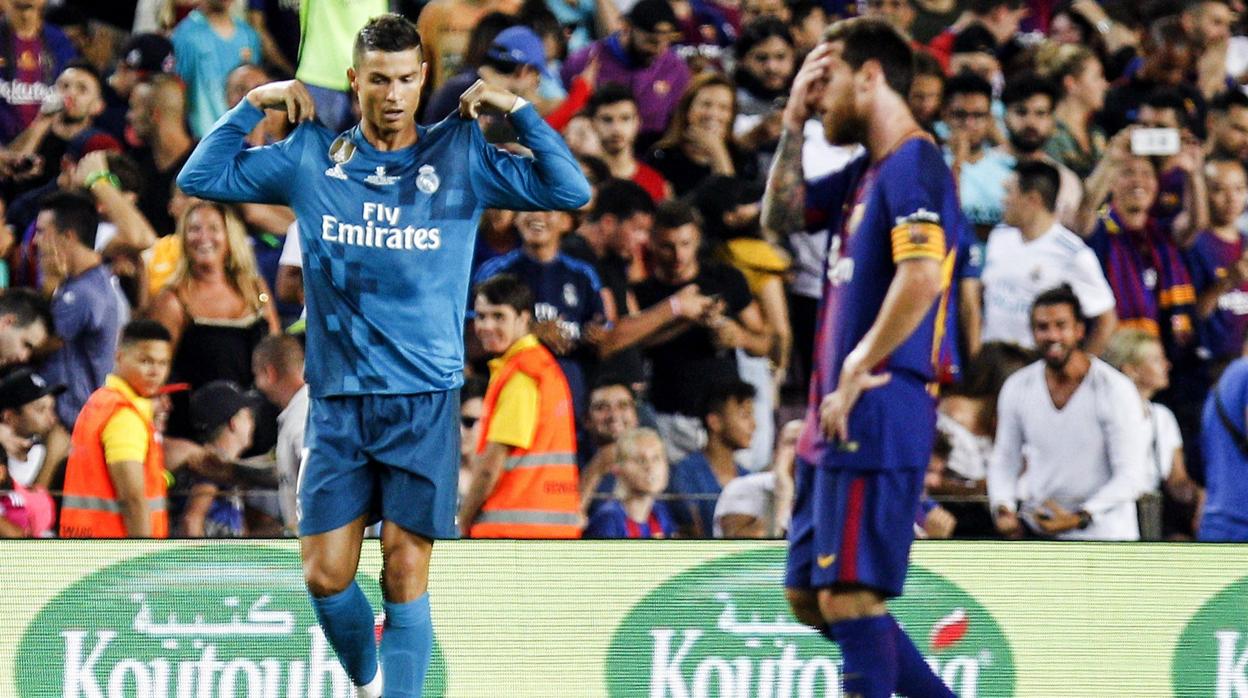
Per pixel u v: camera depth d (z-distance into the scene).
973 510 24.06
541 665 19.55
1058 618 19.61
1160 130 27.14
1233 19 29.61
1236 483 23.39
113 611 19.50
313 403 16.23
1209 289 27.02
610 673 19.58
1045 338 24.41
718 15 29.86
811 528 17.28
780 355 25.44
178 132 27.16
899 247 16.12
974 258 26.42
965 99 26.88
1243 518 23.31
